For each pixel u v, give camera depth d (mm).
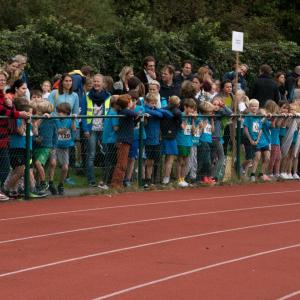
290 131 23750
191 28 31656
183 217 16828
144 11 45000
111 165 20031
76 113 20281
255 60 34500
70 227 15297
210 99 23281
